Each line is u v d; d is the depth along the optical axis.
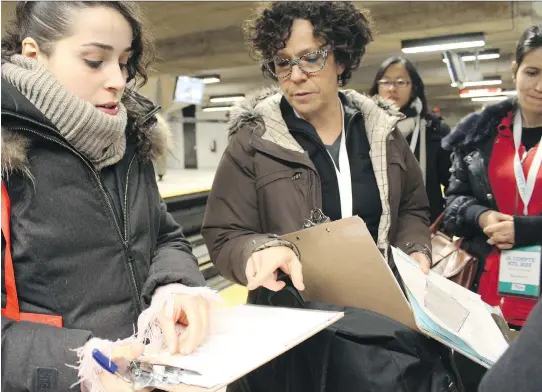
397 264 0.98
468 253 1.69
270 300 1.05
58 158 0.79
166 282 0.86
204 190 4.14
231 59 8.13
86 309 0.81
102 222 0.83
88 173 0.82
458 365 1.13
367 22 1.27
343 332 0.87
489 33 6.39
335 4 1.17
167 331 0.74
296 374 0.93
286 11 1.14
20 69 0.76
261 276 0.88
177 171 7.94
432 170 2.48
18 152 0.74
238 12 6.29
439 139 2.49
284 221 1.13
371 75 10.23
